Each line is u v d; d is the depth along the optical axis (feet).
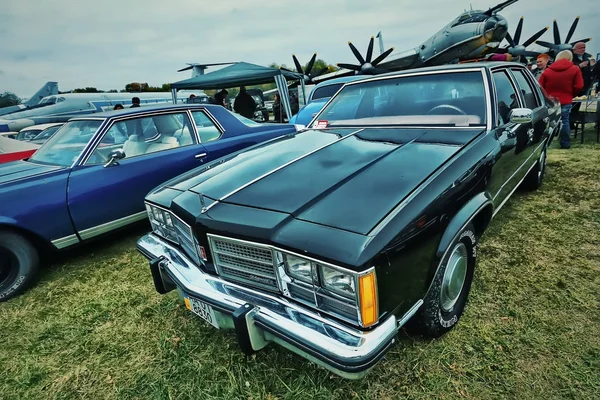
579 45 25.79
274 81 42.32
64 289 9.79
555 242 9.64
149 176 12.05
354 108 10.03
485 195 6.87
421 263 5.15
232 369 6.34
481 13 53.11
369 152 7.14
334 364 4.32
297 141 8.84
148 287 9.51
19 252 9.70
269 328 4.88
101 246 12.48
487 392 5.39
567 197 12.71
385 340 4.44
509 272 8.41
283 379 5.98
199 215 5.83
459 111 8.26
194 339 7.25
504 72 9.77
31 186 10.01
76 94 57.82
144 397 5.99
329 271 4.49
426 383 5.63
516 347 6.16
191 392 5.96
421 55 61.98
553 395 5.24
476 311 7.16
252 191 6.11
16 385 6.51
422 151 6.86
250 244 5.13
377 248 4.38
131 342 7.39
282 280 5.01
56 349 7.41
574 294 7.43
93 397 6.11
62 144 12.16
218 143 13.89
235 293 5.50
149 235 7.93
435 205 5.36
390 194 5.35
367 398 5.48
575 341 6.18
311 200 5.48
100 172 11.16
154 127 12.85
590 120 20.51
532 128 10.23
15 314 8.81
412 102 9.05
